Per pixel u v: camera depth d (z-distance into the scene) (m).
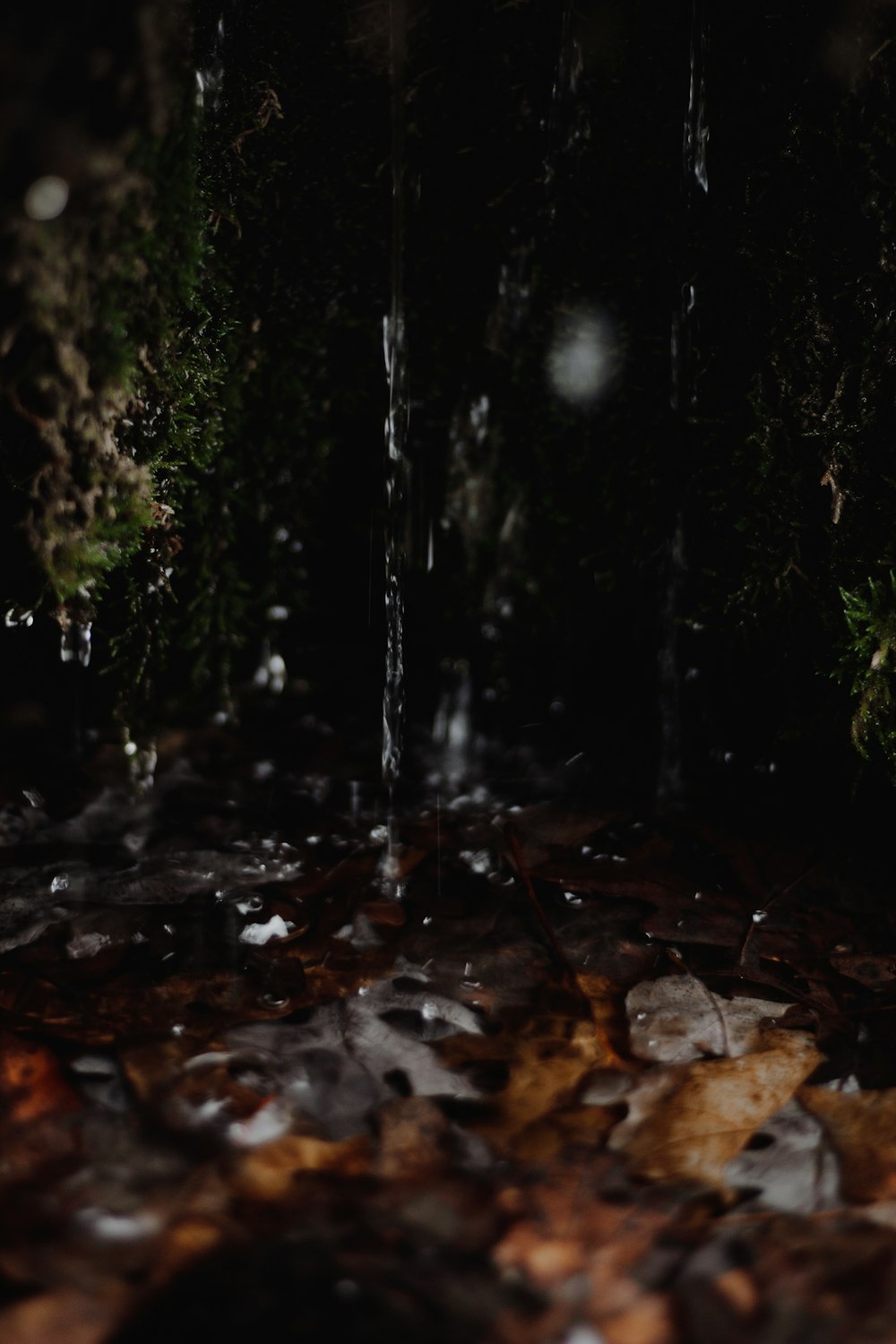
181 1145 1.20
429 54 1.90
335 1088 1.31
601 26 1.86
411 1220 1.11
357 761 2.37
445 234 2.06
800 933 1.68
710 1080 1.34
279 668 2.59
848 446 1.78
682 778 2.28
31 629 2.35
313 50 1.84
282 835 2.01
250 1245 1.06
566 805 2.16
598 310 2.08
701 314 1.92
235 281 1.93
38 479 1.56
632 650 2.44
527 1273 1.05
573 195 2.00
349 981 1.54
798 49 1.72
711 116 1.82
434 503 2.41
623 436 2.15
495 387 2.23
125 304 1.52
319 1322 0.97
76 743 2.36
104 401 1.52
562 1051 1.40
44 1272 1.01
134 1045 1.37
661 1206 1.14
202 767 2.29
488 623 2.51
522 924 1.70
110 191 1.34
